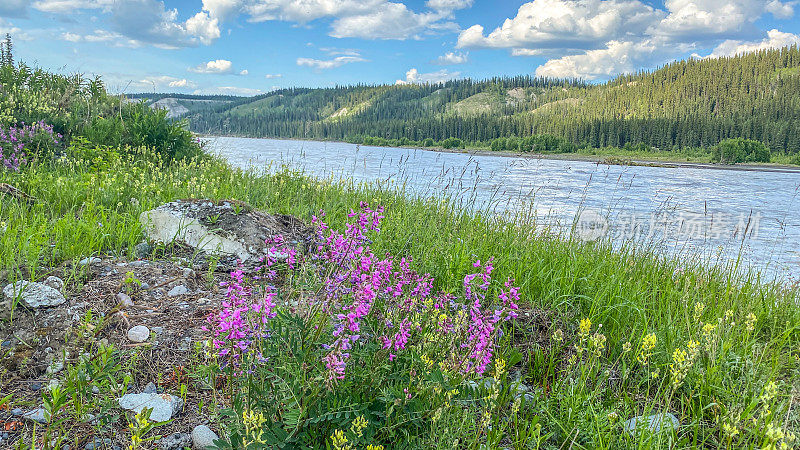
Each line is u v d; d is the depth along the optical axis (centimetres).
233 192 827
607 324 467
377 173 2236
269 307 277
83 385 296
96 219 596
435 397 279
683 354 304
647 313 489
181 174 1041
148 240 574
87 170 968
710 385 359
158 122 1218
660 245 784
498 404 334
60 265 479
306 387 258
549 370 391
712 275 629
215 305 437
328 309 282
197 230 569
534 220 861
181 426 304
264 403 262
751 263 940
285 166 1085
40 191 741
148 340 380
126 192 782
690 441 328
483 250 621
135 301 431
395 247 607
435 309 346
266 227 582
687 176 4834
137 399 314
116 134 1191
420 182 1398
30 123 1154
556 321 476
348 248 328
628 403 353
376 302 322
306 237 573
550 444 323
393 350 297
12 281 419
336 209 810
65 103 1370
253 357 271
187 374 338
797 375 387
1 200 622
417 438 280
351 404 262
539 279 542
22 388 321
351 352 288
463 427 304
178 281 474
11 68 1459
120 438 286
